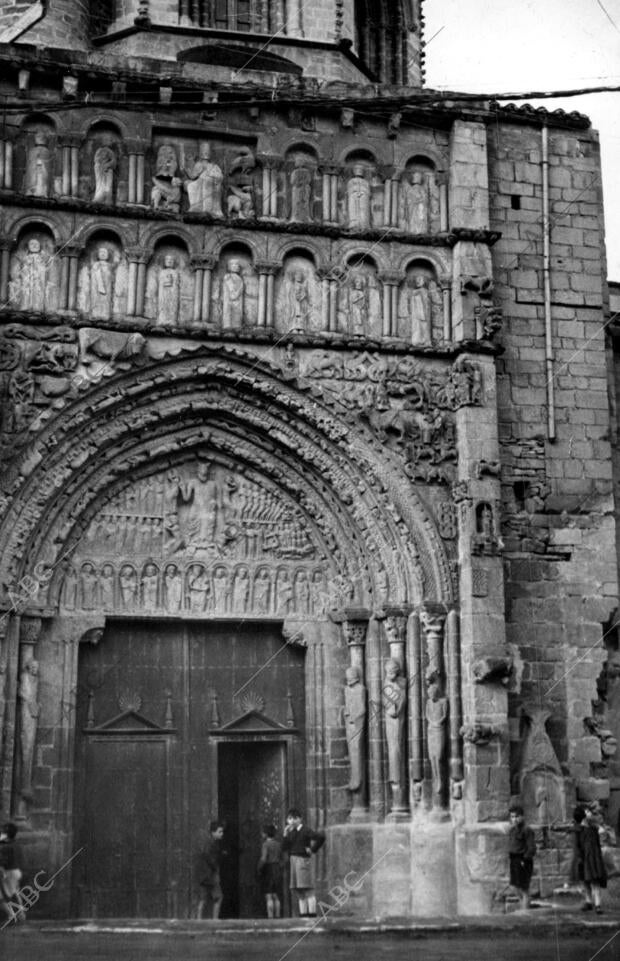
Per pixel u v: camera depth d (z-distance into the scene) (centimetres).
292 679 3056
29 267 2920
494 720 2881
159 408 2967
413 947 2512
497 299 3173
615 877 2891
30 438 2841
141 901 2884
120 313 2950
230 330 2977
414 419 3039
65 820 2814
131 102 2997
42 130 2983
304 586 3061
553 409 3145
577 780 2989
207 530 3031
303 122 3114
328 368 3022
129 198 2991
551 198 3259
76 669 2898
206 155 3048
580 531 3105
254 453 3045
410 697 2941
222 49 3309
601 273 3253
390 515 2989
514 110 3256
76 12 3359
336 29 3400
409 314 3092
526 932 2566
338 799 2970
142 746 2958
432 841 2852
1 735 2744
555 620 3052
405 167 3156
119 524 2989
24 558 2836
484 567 2947
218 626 3039
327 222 3078
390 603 2975
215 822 2880
